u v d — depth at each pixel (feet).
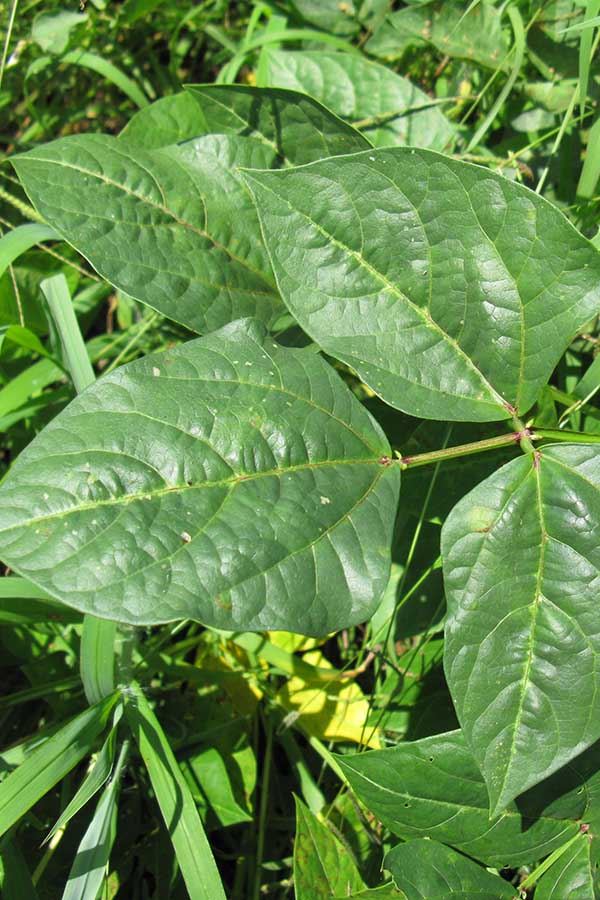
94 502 1.36
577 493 1.41
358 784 1.50
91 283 2.00
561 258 1.44
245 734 1.75
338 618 1.38
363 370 1.46
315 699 1.76
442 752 1.48
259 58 2.02
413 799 1.50
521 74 1.92
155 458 1.38
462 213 1.45
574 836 1.51
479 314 1.47
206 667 1.82
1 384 1.91
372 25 2.02
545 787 1.50
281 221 1.47
